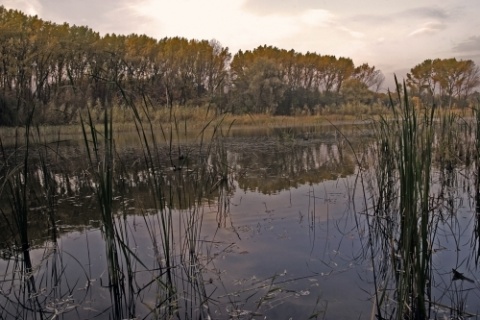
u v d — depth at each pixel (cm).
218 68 3039
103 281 302
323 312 244
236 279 294
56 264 335
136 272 317
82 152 1075
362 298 261
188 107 1638
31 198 559
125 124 1366
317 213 467
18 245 380
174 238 388
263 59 3222
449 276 292
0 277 311
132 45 2655
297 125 2409
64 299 275
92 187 633
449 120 714
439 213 425
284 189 605
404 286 235
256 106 2861
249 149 1163
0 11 2033
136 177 709
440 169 681
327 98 3569
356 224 424
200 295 271
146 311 256
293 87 3506
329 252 344
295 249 352
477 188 475
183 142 1337
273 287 278
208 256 339
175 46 3014
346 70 4569
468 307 246
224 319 240
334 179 679
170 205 318
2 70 1291
